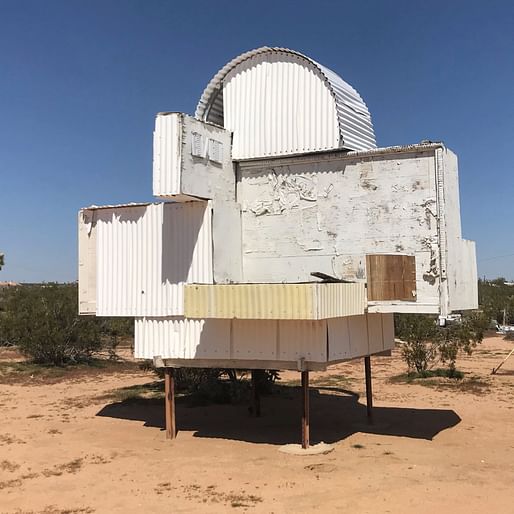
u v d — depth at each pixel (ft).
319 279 43.73
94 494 33.14
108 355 109.81
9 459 40.55
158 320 45.88
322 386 72.13
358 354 44.83
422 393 66.13
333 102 43.75
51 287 120.67
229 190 46.16
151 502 31.58
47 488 34.32
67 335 96.27
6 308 118.11
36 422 52.75
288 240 45.42
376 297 40.75
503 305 177.37
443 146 40.91
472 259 46.70
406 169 41.83
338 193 43.93
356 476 35.27
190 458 40.34
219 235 44.37
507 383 71.77
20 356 106.32
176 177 40.70
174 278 45.01
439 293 40.29
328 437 46.19
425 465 37.65
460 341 81.05
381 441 44.65
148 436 47.24
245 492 32.76
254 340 42.52
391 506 29.96
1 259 158.71
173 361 45.73
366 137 47.37
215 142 44.55
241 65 47.29
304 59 44.91
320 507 30.01
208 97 48.19
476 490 32.48
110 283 47.50
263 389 64.49
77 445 44.37
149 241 46.19
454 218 43.01
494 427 49.14
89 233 49.44
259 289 38.50
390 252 42.09
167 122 41.19
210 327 44.11
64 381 80.33
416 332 80.53
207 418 54.29
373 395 65.57
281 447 42.63
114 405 61.05
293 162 45.29
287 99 45.57
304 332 40.88
